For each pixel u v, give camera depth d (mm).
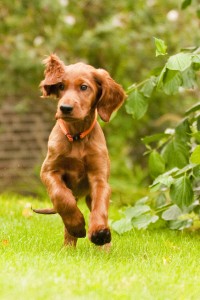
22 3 14523
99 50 14930
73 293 5098
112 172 15406
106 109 7074
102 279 5531
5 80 14906
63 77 6766
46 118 17031
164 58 15133
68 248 7141
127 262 6574
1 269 5754
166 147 8992
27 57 14320
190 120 8914
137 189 13984
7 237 7758
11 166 16703
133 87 8836
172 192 8211
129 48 15039
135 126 15977
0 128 16703
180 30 15000
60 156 6922
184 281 5781
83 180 7113
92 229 6523
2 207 10641
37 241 7582
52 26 14812
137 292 5254
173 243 8109
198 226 9477
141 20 14930
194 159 7832
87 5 15203
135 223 8398
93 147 6984
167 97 15680
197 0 14352
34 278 5391
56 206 6668
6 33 14742
